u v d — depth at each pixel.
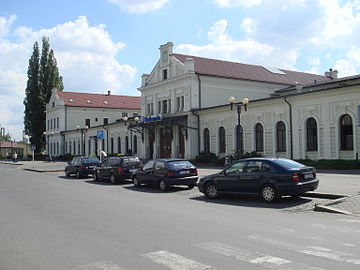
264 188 12.60
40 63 73.38
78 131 63.09
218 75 39.59
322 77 53.38
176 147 40.31
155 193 16.52
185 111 38.12
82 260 6.34
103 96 75.69
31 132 73.06
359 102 23.75
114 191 17.58
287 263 5.84
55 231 8.70
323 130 25.92
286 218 9.79
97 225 9.26
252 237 7.64
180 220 9.69
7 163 61.69
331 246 6.82
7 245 7.50
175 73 40.69
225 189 13.74
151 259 6.26
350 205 11.09
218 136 35.19
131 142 49.06
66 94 71.50
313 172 12.70
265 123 30.34
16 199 14.97
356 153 23.91
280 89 44.47
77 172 26.80
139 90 46.44
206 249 6.79
